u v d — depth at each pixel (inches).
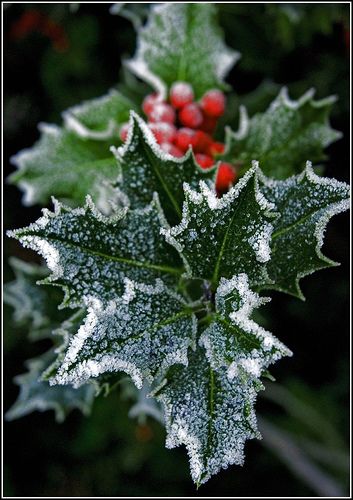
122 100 19.2
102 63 25.2
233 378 15.6
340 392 27.1
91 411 27.8
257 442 29.9
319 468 28.5
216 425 15.5
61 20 24.6
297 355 27.1
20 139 26.7
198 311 16.0
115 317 15.4
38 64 25.9
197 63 19.2
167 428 15.5
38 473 30.5
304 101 18.4
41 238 15.4
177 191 16.6
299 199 16.0
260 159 18.3
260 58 23.3
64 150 18.9
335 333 26.6
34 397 20.0
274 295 25.7
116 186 16.5
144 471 30.6
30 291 20.1
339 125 23.7
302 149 18.5
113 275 15.8
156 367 15.5
